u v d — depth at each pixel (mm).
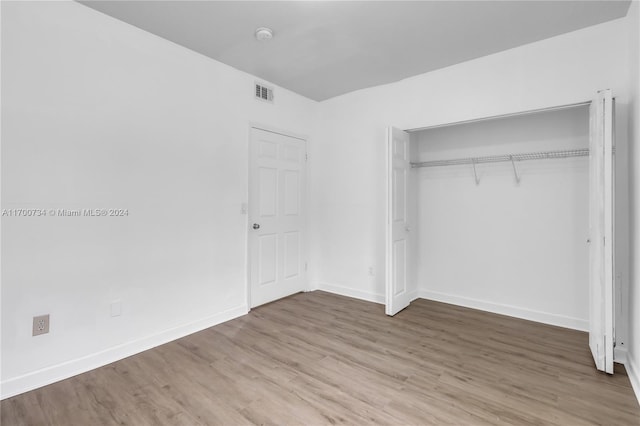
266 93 3713
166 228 2799
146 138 2664
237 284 3400
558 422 1741
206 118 3104
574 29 2605
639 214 2057
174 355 2537
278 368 2328
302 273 4297
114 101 2475
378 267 3893
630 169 2338
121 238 2518
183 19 2490
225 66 3271
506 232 3422
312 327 3105
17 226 2047
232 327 3104
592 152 2414
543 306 3215
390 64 3248
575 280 3047
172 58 2836
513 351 2580
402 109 3639
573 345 2684
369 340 2801
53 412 1851
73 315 2271
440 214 3871
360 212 4031
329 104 4297
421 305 3754
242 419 1781
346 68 3357
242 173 3447
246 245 3480
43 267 2145
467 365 2357
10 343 2021
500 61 2979
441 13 2387
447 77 3303
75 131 2279
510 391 2029
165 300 2793
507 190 3410
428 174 3951
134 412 1844
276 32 2674
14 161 2033
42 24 2129
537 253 3244
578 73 2615
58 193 2205
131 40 2568
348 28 2604
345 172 4160
